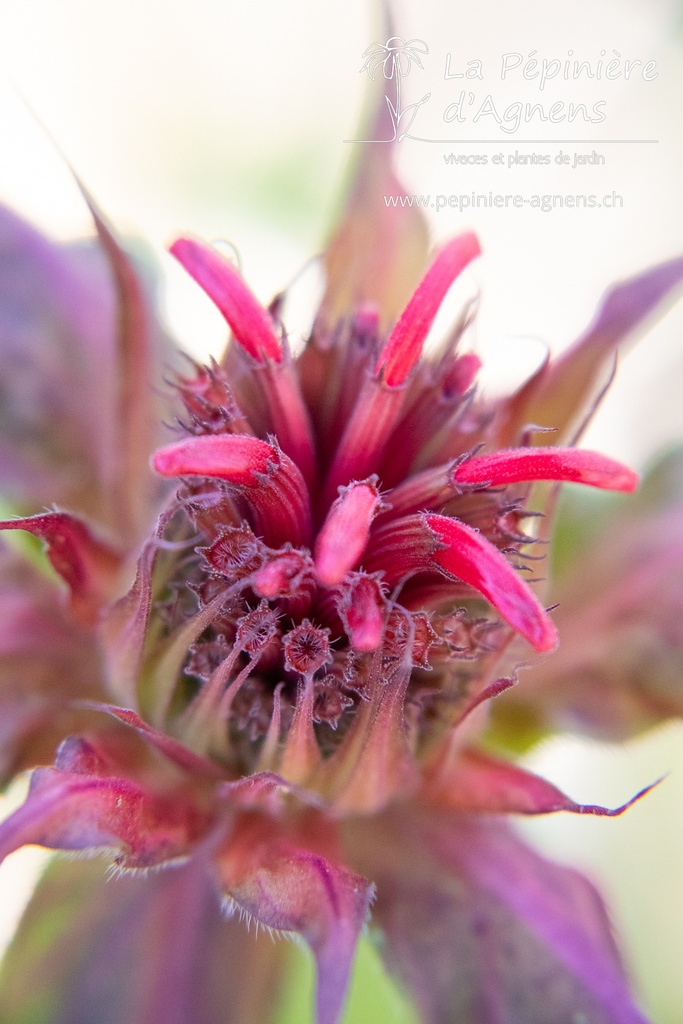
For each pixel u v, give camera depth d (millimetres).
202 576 120
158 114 166
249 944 127
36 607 130
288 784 115
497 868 126
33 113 122
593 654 137
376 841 126
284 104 168
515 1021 121
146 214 162
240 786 117
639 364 163
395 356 119
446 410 124
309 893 114
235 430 120
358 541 111
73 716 126
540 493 124
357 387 125
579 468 116
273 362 120
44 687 127
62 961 123
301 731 117
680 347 163
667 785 156
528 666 121
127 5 168
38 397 137
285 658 116
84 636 129
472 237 120
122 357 127
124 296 126
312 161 167
